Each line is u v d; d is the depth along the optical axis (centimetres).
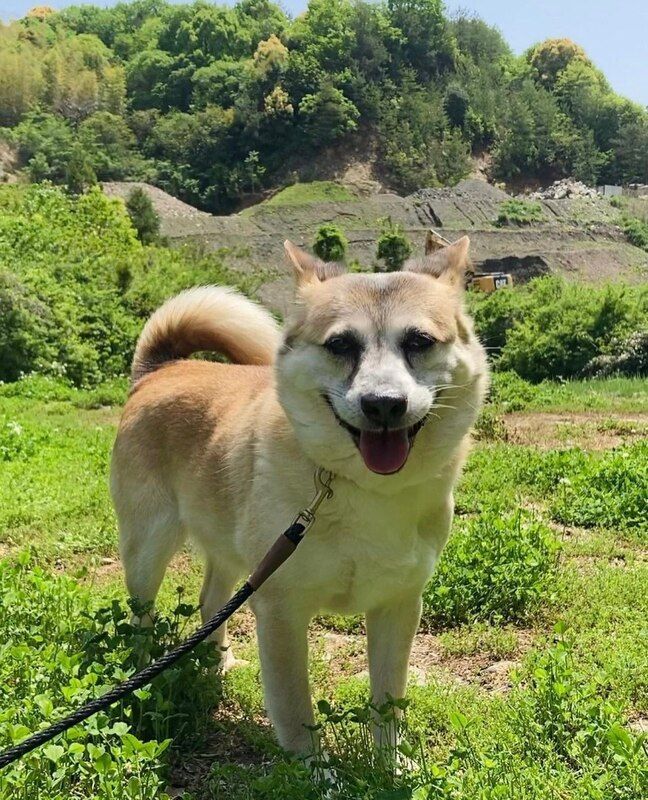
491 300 555
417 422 64
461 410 68
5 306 383
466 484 158
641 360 475
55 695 70
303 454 67
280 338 71
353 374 65
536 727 68
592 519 137
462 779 61
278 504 68
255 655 94
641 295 523
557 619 98
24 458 188
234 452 75
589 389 371
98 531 134
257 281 618
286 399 68
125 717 70
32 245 491
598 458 173
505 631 97
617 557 121
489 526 114
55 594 89
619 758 61
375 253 1197
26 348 381
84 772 62
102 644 78
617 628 95
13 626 82
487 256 1177
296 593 67
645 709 77
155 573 86
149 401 87
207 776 71
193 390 85
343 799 61
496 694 82
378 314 66
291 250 77
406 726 71
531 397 319
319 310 68
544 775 62
